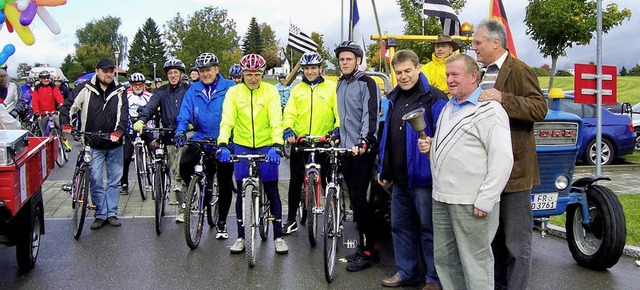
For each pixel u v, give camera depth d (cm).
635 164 1304
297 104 610
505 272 478
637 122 1568
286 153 738
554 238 680
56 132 1241
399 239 512
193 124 657
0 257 592
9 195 438
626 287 511
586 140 1288
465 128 382
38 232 571
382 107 620
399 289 507
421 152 420
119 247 633
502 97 401
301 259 592
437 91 477
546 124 552
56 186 1002
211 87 653
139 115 753
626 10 1419
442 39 687
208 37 4197
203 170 642
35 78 1521
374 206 618
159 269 559
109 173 729
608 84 699
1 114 611
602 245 535
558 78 4316
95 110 702
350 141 562
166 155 773
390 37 800
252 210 568
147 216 784
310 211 602
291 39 1404
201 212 639
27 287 505
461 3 1381
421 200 474
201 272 551
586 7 1390
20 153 493
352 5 1166
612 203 537
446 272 418
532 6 1414
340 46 564
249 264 560
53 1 550
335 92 606
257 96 588
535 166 441
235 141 602
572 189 571
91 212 799
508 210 431
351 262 561
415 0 1466
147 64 8219
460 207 386
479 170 381
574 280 529
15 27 536
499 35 426
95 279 529
